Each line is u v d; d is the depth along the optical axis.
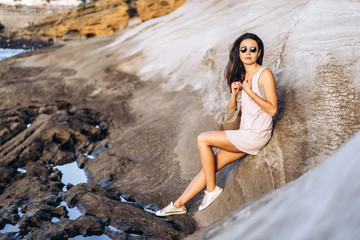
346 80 3.61
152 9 19.03
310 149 3.03
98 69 10.77
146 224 3.21
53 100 8.48
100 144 5.95
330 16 5.02
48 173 4.99
